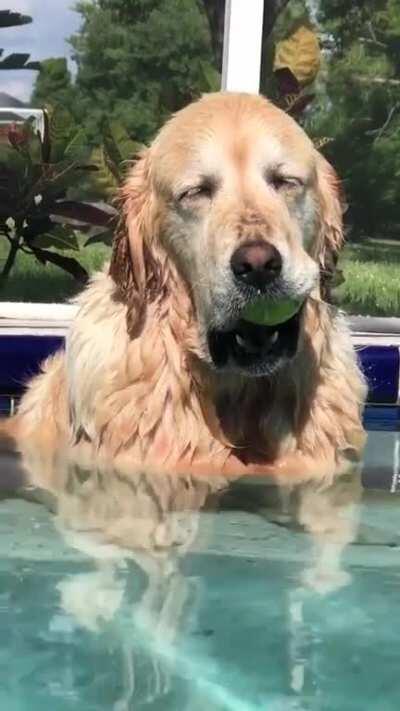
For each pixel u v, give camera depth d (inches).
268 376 48.8
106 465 48.9
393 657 27.2
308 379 50.0
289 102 82.1
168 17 109.3
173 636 28.3
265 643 27.9
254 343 45.1
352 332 74.3
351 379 52.6
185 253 47.5
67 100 112.6
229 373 48.2
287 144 46.5
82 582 32.2
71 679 25.8
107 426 50.2
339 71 120.2
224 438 49.3
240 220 42.7
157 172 48.4
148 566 33.7
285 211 44.8
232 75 79.9
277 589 31.8
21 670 26.2
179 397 48.9
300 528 38.8
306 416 50.1
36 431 56.7
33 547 35.7
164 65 110.1
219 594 31.3
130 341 49.9
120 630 28.5
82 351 52.1
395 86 128.8
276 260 41.6
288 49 92.4
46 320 76.6
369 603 30.7
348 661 27.0
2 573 32.9
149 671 26.1
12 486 44.6
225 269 42.1
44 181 93.8
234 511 41.3
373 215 122.0
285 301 42.4
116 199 51.2
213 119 46.6
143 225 49.7
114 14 111.3
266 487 45.4
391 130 129.8
